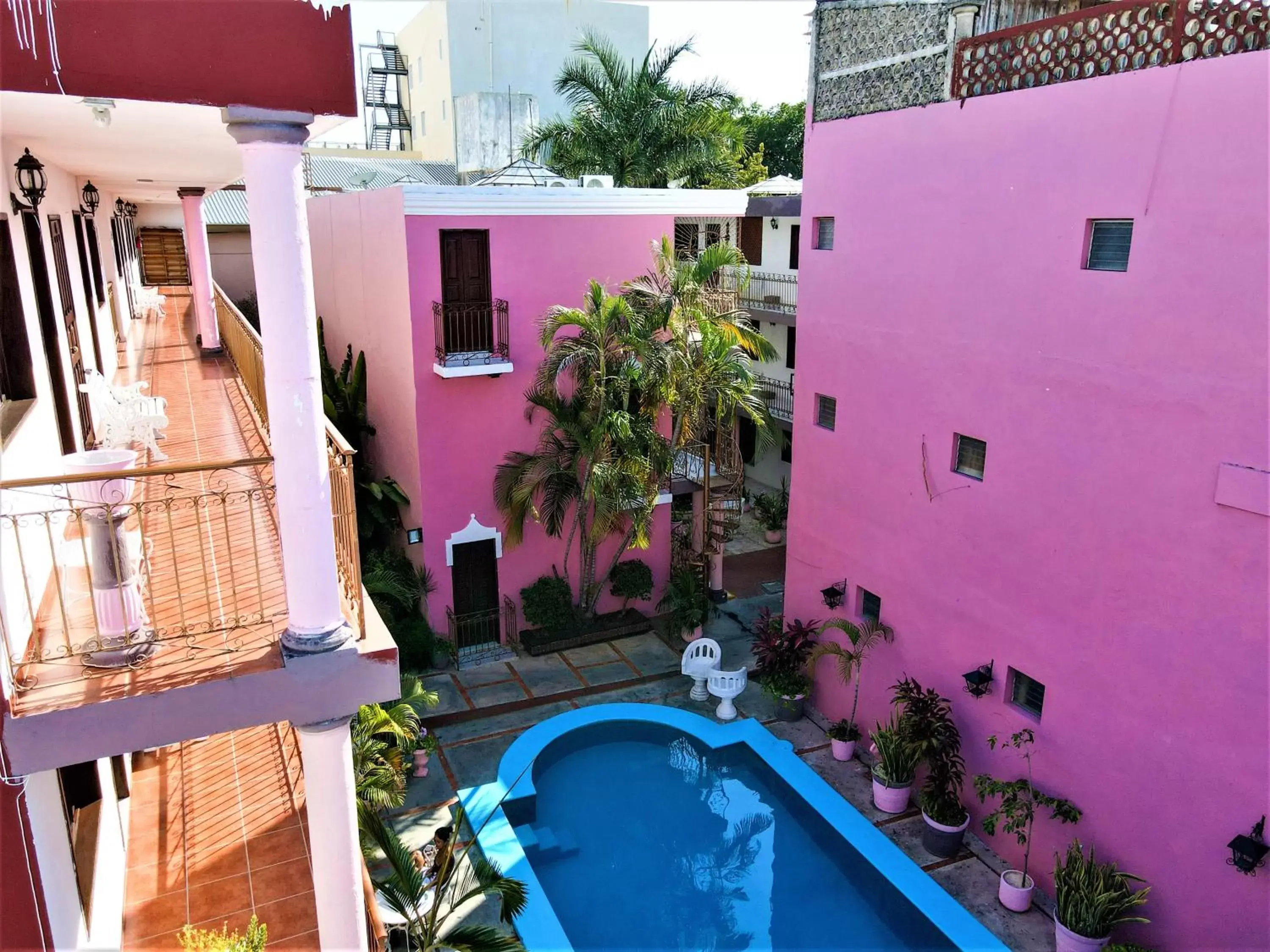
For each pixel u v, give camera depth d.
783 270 23.55
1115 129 8.98
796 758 13.84
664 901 11.50
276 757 10.09
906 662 12.89
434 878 10.48
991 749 11.61
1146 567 9.27
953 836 11.63
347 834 5.95
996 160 10.34
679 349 14.94
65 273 9.85
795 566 15.12
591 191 15.89
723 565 21.05
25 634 5.81
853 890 11.77
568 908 11.32
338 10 4.79
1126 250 9.22
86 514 5.40
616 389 15.36
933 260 11.44
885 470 12.77
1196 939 9.23
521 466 16.30
